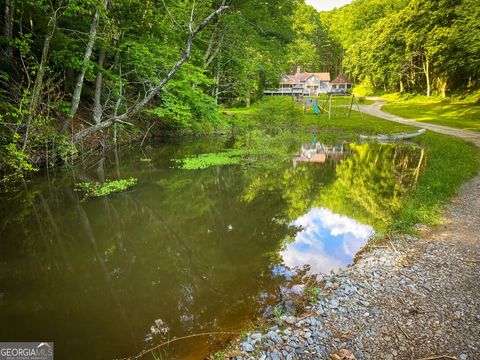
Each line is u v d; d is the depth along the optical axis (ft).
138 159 54.13
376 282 17.10
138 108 43.16
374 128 90.07
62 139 43.01
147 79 60.34
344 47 305.32
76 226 27.53
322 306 15.03
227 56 96.12
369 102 180.65
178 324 15.19
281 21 96.58
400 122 102.53
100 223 28.25
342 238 25.55
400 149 66.64
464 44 123.44
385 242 22.59
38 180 39.19
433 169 41.91
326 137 85.81
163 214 30.99
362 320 13.92
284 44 102.17
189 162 51.65
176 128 82.23
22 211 30.37
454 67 131.13
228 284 18.94
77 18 47.91
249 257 22.65
